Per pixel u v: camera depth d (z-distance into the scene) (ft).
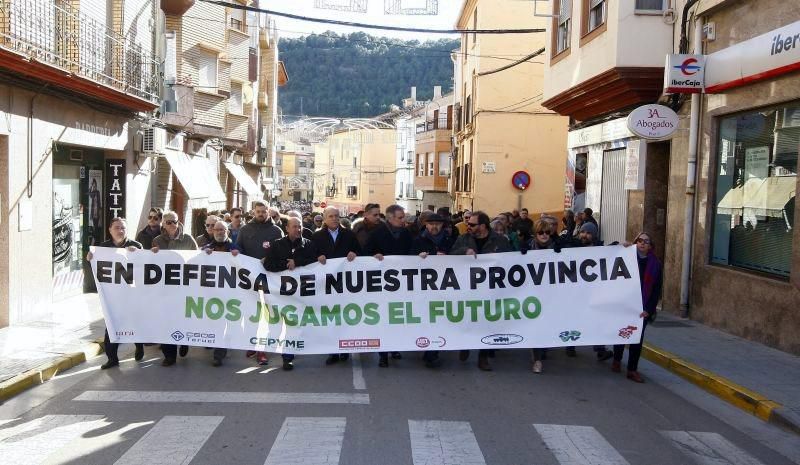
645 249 28.43
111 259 28.45
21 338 32.22
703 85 37.78
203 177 70.85
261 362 29.14
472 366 29.50
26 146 36.70
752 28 33.96
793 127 31.50
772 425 22.41
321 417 21.53
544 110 92.99
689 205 39.65
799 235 30.19
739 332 34.73
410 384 26.04
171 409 22.35
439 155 150.82
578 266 28.73
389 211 31.45
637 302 28.22
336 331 28.76
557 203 93.35
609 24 43.47
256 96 101.40
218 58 75.61
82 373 27.37
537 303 28.78
